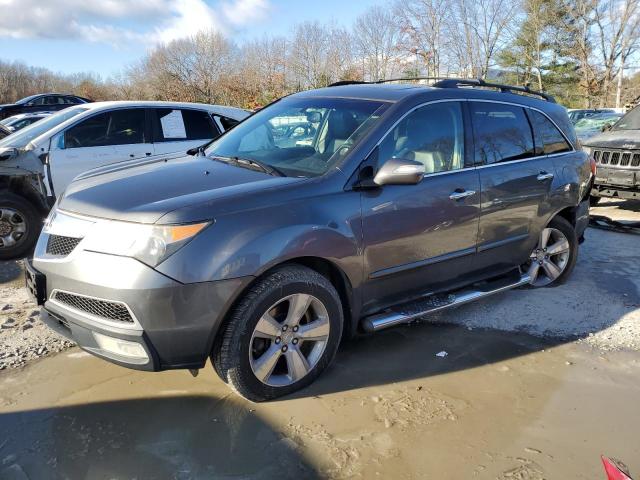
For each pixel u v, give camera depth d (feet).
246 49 129.70
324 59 127.75
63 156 20.20
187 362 9.45
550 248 16.49
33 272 10.20
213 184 10.40
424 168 11.89
